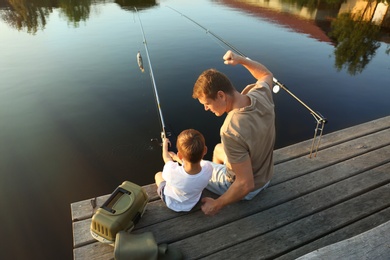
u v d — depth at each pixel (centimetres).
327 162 240
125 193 173
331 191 211
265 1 1512
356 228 182
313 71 641
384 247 126
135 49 759
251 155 148
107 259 162
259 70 187
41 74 602
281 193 209
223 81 137
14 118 443
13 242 261
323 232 180
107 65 650
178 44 796
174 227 182
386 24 1115
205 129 415
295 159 244
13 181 326
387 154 251
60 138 397
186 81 567
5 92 525
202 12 1234
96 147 380
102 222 155
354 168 234
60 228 275
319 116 219
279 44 820
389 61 732
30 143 386
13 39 853
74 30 952
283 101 499
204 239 175
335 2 1384
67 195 309
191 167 167
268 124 148
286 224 185
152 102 489
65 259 249
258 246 171
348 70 654
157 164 352
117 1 1441
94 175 336
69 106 479
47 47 780
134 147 380
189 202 186
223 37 872
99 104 484
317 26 1055
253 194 194
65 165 350
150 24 1030
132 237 155
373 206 199
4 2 1315
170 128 416
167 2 1453
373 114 475
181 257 161
